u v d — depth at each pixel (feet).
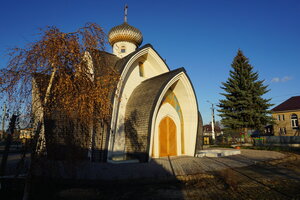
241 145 92.99
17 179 21.59
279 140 95.14
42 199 19.25
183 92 46.37
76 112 17.69
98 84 18.84
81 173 26.96
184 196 20.24
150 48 46.93
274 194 20.67
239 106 94.79
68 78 16.83
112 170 29.14
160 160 37.68
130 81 45.65
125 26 58.65
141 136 36.76
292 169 33.68
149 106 37.24
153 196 20.25
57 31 17.70
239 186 23.35
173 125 46.52
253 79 98.58
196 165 33.94
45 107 16.78
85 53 18.60
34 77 17.12
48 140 17.26
